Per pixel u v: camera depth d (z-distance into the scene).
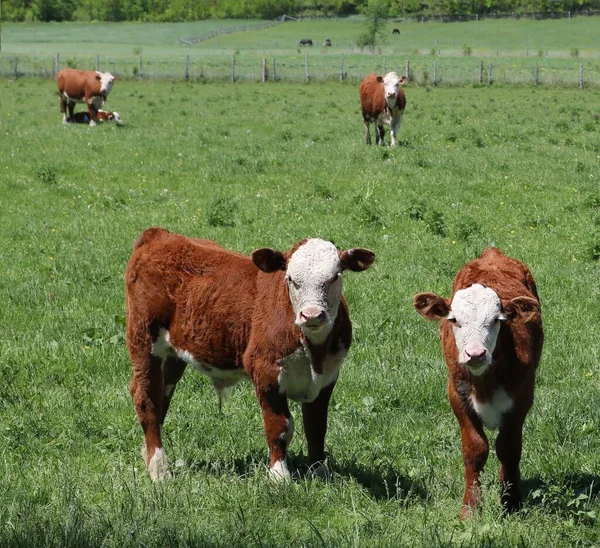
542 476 7.14
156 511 6.29
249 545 5.86
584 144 26.95
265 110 37.91
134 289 7.55
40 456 7.67
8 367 9.72
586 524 6.29
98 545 5.76
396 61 84.81
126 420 8.50
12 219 17.17
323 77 58.19
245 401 8.95
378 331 10.92
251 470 7.29
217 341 7.20
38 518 6.14
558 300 12.12
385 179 20.72
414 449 7.82
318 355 6.80
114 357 10.06
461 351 6.15
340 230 15.97
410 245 15.04
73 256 14.34
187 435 8.11
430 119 34.56
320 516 6.50
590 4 161.12
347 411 8.64
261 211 17.50
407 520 6.28
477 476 6.43
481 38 128.25
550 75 61.22
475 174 21.39
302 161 22.97
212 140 27.06
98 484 6.98
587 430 8.02
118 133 29.22
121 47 118.44
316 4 179.25
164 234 7.79
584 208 17.92
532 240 15.46
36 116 35.91
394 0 165.88
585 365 9.90
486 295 6.21
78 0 188.62
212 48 118.31
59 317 11.45
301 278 6.56
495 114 36.53
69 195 19.42
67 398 8.99
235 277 7.23
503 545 5.80
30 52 103.12
